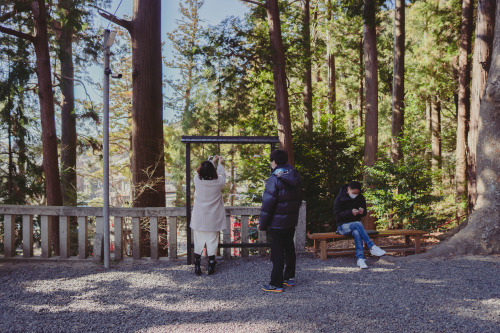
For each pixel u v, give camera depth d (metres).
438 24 19.17
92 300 4.25
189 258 5.70
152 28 10.08
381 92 25.06
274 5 12.91
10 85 12.15
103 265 5.69
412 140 9.84
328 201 14.59
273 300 4.17
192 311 3.89
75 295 4.41
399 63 14.54
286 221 4.40
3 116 12.30
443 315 3.65
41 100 11.20
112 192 17.52
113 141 27.33
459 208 13.53
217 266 5.63
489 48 9.16
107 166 5.55
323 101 24.69
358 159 15.81
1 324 3.59
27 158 12.85
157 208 5.89
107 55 5.40
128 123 26.55
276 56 12.87
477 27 9.38
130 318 3.73
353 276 5.05
